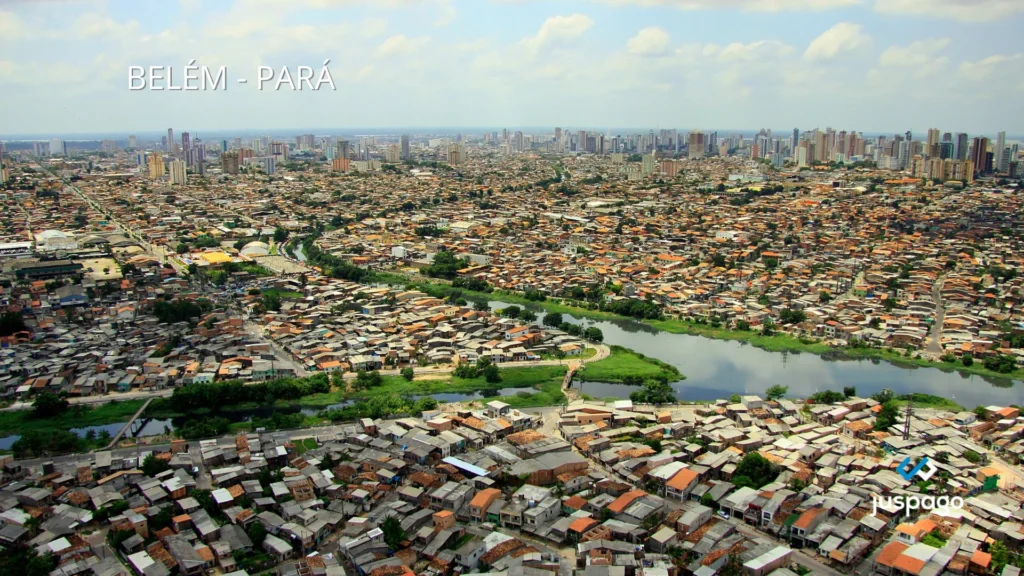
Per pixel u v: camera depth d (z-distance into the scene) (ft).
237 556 447.01
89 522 481.87
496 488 525.34
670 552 447.42
